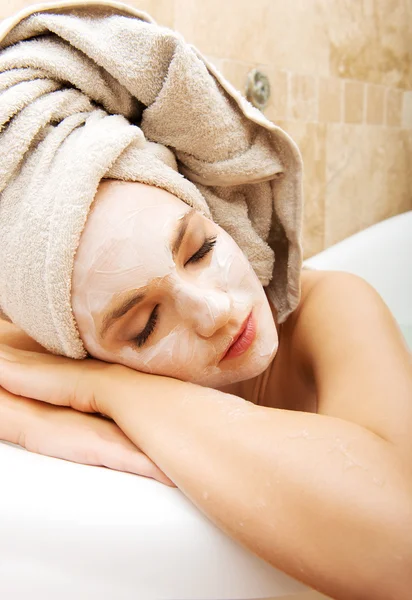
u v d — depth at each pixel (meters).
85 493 0.44
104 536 0.41
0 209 0.58
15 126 0.57
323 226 1.60
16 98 0.56
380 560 0.38
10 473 0.46
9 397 0.60
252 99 1.34
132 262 0.53
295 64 1.43
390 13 1.63
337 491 0.40
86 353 0.61
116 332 0.56
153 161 0.59
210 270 0.58
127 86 0.61
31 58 0.59
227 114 0.62
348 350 0.59
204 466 0.44
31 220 0.54
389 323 0.62
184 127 0.62
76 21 0.61
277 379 0.74
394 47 1.66
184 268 0.57
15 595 0.42
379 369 0.55
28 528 0.42
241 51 1.32
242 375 0.59
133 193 0.56
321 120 1.52
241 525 0.41
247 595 0.41
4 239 0.57
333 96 1.53
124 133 0.56
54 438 0.54
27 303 0.58
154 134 0.64
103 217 0.54
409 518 0.39
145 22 0.62
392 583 0.38
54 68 0.60
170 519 0.42
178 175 0.60
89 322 0.56
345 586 0.39
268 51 1.37
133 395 0.54
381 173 1.72
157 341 0.56
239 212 0.69
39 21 0.61
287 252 0.73
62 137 0.58
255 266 0.70
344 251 1.28
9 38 0.62
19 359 0.63
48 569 0.42
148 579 0.41
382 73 1.65
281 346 0.74
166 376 0.58
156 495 0.44
